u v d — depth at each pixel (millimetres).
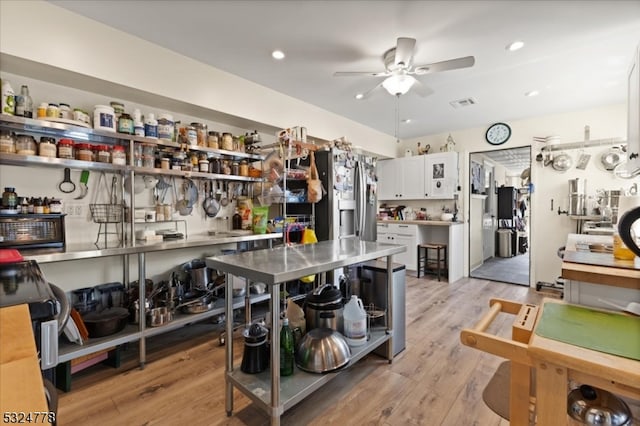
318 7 2008
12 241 1908
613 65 2797
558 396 810
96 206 2469
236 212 3479
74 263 2412
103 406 1751
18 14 1841
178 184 3010
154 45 2455
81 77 2148
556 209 4234
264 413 1702
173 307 2529
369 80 3150
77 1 1938
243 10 2039
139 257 2221
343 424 1607
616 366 728
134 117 2402
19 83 2125
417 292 4137
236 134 3486
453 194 5008
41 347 755
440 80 3119
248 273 1452
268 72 2973
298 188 3598
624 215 899
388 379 2023
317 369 1667
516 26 2203
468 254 5105
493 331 2832
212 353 2414
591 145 3928
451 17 2105
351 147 3822
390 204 6074
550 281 4273
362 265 2486
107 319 2098
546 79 3109
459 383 1978
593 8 1989
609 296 1290
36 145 2045
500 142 4727
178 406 1757
